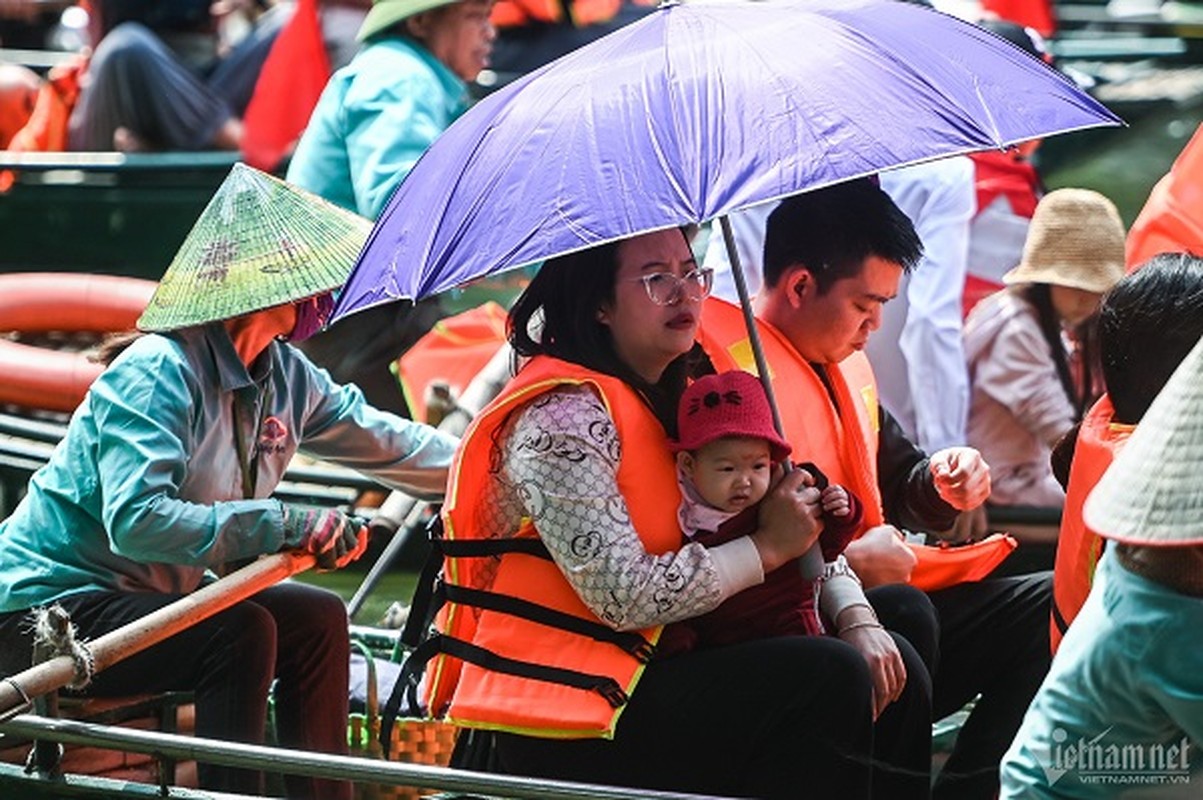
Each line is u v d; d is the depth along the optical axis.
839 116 10.05
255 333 12.64
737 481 10.55
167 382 12.29
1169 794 9.15
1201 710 8.77
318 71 23.88
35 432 19.45
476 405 16.91
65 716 12.71
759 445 10.56
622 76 10.35
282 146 24.02
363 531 12.41
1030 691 12.50
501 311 18.97
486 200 10.22
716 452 10.55
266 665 12.31
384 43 18.64
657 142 10.03
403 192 10.88
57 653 11.41
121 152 26.44
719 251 16.38
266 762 10.94
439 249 10.23
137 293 21.53
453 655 10.90
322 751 12.89
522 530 10.81
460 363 18.50
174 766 11.99
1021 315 18.11
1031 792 9.30
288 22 23.97
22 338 21.53
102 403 12.32
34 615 12.48
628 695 10.59
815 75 10.23
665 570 10.44
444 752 14.06
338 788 12.95
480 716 10.70
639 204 9.85
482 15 18.70
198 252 12.57
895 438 13.00
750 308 11.23
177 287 12.48
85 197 25.06
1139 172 28.22
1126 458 8.79
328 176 18.58
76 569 12.62
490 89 25.55
